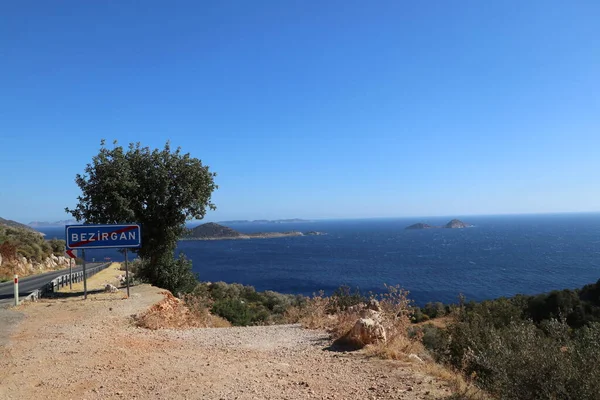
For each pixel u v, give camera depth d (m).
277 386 6.73
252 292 41.56
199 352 9.35
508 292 72.12
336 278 91.06
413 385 6.61
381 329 9.83
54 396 6.36
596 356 5.56
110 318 12.76
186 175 20.25
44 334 10.71
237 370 7.75
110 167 18.97
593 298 27.64
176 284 21.98
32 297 16.66
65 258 45.56
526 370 5.65
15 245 36.34
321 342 10.33
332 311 15.58
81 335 10.64
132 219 18.88
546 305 26.67
